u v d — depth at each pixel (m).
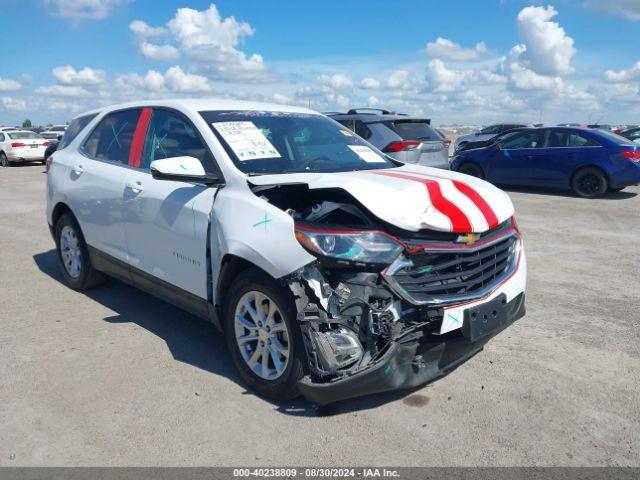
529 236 8.05
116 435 3.09
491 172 13.13
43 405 3.41
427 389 3.58
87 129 5.43
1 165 23.08
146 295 5.46
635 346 4.24
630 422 3.21
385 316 3.00
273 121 4.34
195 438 3.06
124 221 4.53
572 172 11.81
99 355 4.11
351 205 3.16
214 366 3.93
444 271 3.19
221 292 3.67
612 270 6.30
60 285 5.80
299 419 3.24
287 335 3.23
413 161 10.05
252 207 3.38
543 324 4.68
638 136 17.97
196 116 4.12
